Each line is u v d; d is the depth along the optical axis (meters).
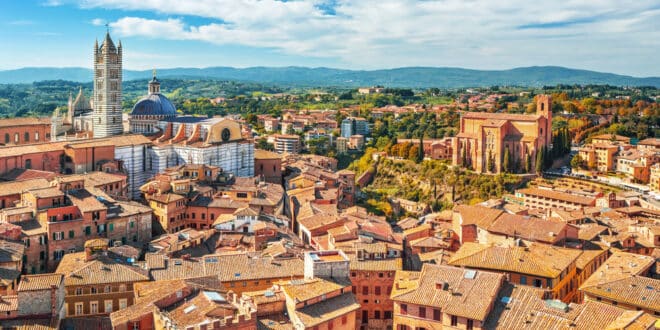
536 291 137.62
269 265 166.62
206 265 164.88
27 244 176.88
